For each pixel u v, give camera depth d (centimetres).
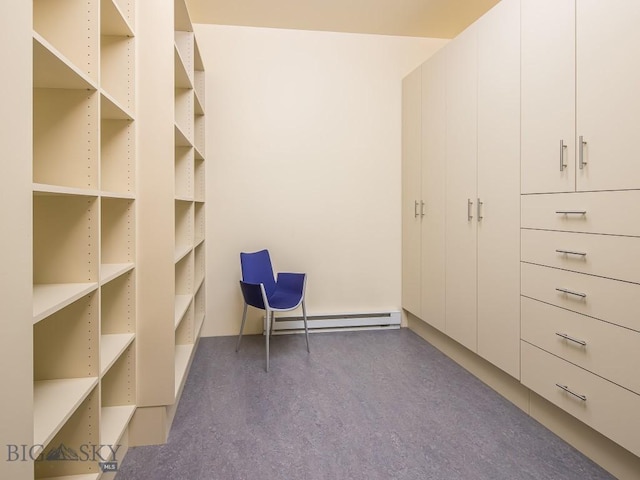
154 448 186
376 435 197
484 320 249
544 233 198
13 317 93
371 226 378
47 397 127
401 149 380
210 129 352
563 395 186
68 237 141
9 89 91
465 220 271
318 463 174
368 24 352
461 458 178
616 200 159
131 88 185
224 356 307
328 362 295
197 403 231
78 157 141
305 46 363
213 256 356
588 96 171
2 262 92
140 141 188
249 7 321
